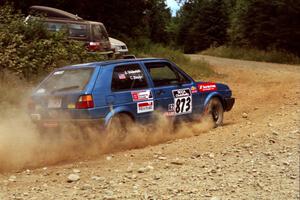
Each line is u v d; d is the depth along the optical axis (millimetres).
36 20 13891
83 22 17828
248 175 5863
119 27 33188
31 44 12438
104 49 18062
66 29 15484
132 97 8062
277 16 36844
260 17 38062
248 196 5074
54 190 5465
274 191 5234
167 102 8734
